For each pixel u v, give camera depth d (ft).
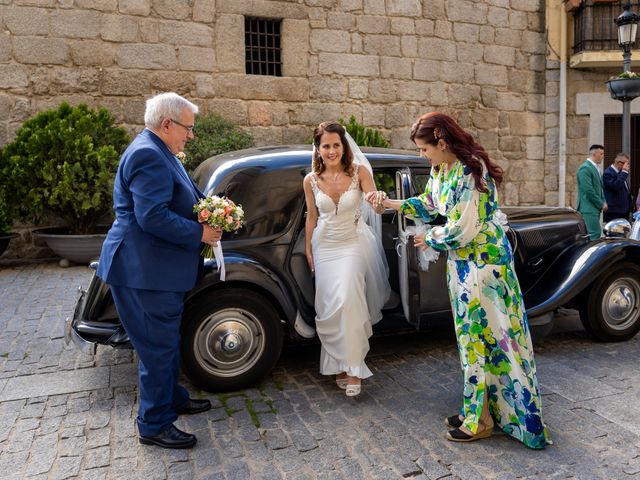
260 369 11.75
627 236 18.22
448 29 35.17
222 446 9.44
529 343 9.36
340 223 11.34
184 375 12.58
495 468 8.64
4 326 16.29
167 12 28.91
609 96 38.70
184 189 9.45
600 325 14.38
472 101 36.29
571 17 38.11
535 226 14.78
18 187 24.90
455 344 14.52
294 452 9.22
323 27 32.19
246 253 11.54
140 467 8.82
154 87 29.04
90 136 25.53
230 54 30.32
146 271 9.00
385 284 12.21
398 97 34.27
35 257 27.76
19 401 11.28
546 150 38.70
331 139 10.94
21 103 26.76
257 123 31.24
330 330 11.25
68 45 27.32
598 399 11.06
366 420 10.35
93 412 10.78
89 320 11.25
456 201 9.05
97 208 25.13
